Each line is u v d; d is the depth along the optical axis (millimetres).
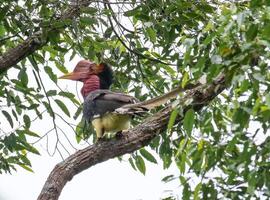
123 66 13188
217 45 9570
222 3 11891
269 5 8219
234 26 8273
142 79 13289
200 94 9789
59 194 9836
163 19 12227
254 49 8125
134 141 10469
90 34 12609
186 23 12102
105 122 11500
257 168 8773
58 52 13211
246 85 8195
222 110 10484
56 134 11883
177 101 9039
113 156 10367
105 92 11797
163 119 10594
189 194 9594
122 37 13062
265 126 8758
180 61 12711
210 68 8359
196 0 12031
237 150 9672
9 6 11758
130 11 12094
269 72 8312
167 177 9758
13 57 11562
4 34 12977
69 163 10094
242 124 8492
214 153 9430
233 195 9422
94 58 12812
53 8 11789
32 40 11680
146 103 10711
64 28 11977
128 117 11508
